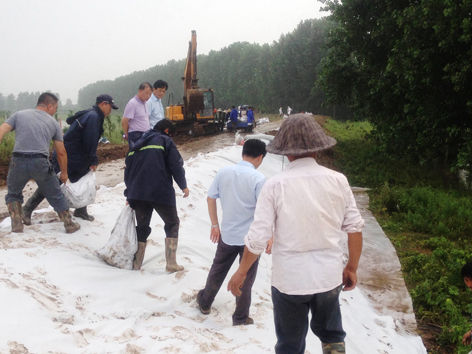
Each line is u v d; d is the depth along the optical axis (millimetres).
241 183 3646
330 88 22156
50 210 5629
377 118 20609
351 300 5570
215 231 3814
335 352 2447
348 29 18750
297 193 2293
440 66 13234
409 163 19531
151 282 4184
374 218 10859
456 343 4918
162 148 4258
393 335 4836
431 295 5980
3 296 2984
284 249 2312
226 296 4355
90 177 5164
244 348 3229
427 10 12188
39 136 4363
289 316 2406
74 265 3959
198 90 23391
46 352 2619
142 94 6133
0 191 9445
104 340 2934
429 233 9742
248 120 25594
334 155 21984
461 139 14266
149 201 4250
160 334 3143
